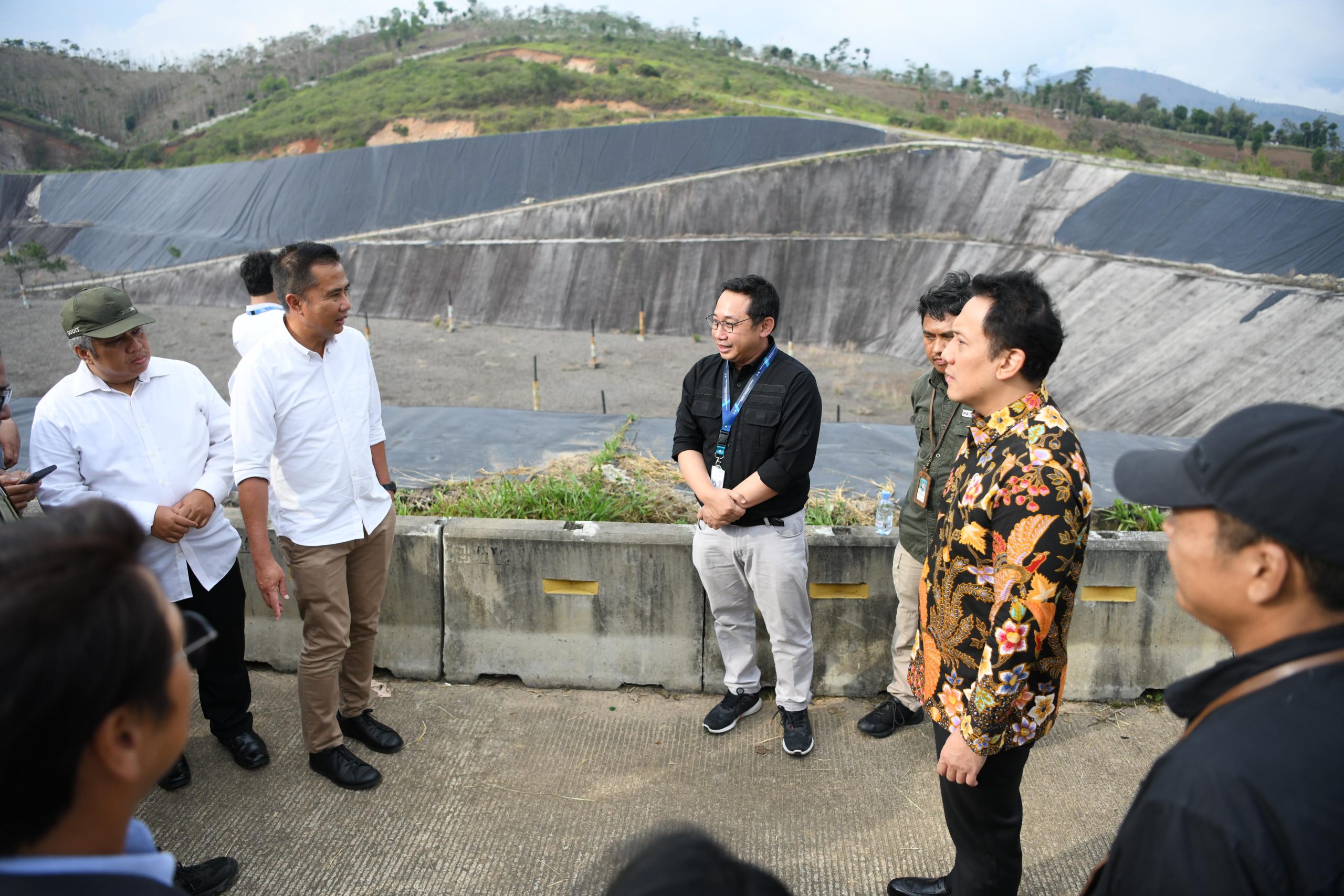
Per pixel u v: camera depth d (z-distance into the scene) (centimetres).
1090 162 2575
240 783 324
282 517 307
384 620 399
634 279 2912
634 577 384
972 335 208
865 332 2516
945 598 217
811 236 2864
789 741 344
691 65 7044
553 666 395
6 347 2581
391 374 2173
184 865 281
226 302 3381
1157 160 3375
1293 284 1714
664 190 3212
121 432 302
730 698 365
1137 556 372
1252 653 116
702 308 2767
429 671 400
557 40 8219
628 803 316
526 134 3809
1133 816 115
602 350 2472
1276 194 2041
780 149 3403
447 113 5406
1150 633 380
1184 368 1691
